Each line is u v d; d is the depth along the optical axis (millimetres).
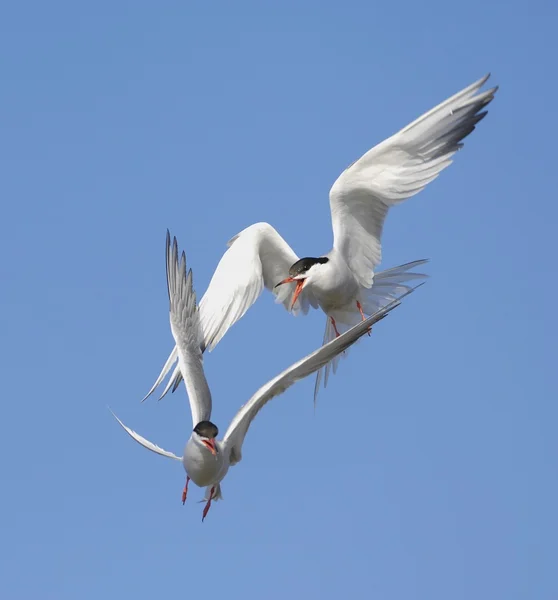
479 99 13781
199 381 9852
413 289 13156
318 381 15156
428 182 13914
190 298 9844
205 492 10328
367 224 14484
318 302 14930
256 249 14477
